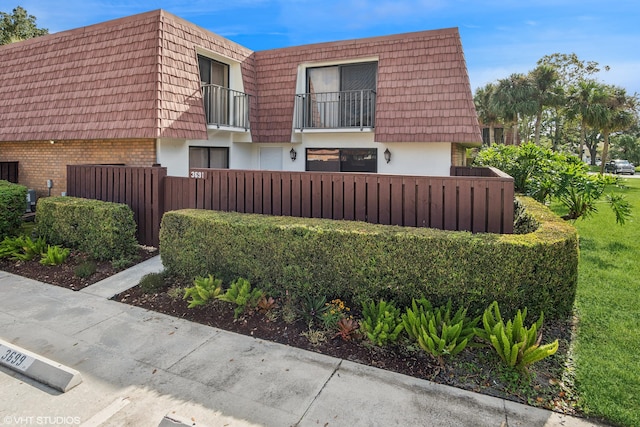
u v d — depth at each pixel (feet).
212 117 37.55
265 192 22.58
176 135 31.04
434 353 12.35
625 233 32.86
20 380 12.28
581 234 32.48
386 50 38.14
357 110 40.27
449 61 35.81
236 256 18.52
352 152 40.91
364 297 16.15
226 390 11.77
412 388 11.80
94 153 35.32
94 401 11.27
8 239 25.31
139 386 12.00
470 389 11.71
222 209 24.00
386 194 19.58
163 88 30.55
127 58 32.09
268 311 16.40
